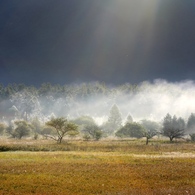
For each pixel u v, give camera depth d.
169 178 23.75
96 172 26.27
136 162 33.56
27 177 23.56
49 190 19.52
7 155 40.44
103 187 20.33
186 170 27.62
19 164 30.33
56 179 22.94
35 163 31.30
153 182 22.16
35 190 19.50
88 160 35.03
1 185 20.64
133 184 21.41
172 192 18.20
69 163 31.77
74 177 23.88
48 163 31.45
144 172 26.42
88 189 19.81
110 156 41.00
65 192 19.03
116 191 19.09
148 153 50.69
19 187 20.30
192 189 19.09
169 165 31.03
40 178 23.22
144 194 17.72
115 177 24.06
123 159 36.53
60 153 45.28
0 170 26.55
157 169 28.19
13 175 24.31
